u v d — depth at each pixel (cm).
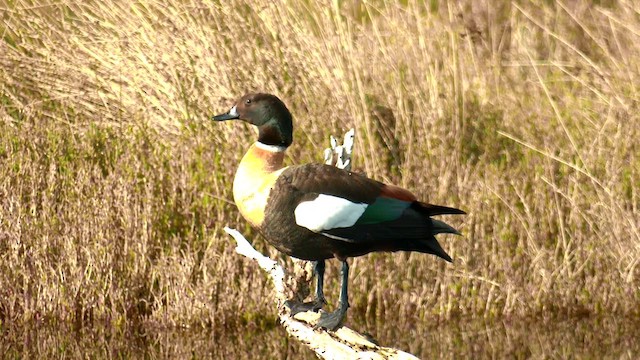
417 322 1362
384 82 1641
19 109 1595
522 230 1430
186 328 1310
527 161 1531
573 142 1514
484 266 1398
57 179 1395
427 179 1474
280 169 873
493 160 1580
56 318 1316
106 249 1330
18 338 1277
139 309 1344
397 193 859
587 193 1461
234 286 1338
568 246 1404
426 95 1647
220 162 1424
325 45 1616
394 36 1706
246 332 1309
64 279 1324
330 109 1563
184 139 1494
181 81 1614
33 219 1345
